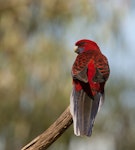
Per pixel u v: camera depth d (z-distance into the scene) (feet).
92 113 47.26
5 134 65.57
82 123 46.65
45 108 63.52
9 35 66.33
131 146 67.72
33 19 66.74
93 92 47.98
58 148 64.80
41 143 46.85
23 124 64.59
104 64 49.14
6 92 64.75
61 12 65.87
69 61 63.93
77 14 65.31
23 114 64.59
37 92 64.08
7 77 64.80
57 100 63.10
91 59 49.26
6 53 65.72
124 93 66.95
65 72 63.62
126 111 67.05
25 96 64.28
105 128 67.15
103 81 48.16
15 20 67.05
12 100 64.49
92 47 53.26
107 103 66.64
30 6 67.26
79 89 48.08
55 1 66.44
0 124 64.95
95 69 48.44
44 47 64.59
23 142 64.90
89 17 64.54
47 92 63.52
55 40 64.85
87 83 48.08
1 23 66.90
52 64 63.82
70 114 46.73
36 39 65.31
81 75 47.57
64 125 46.83
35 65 64.34
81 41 53.67
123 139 67.87
